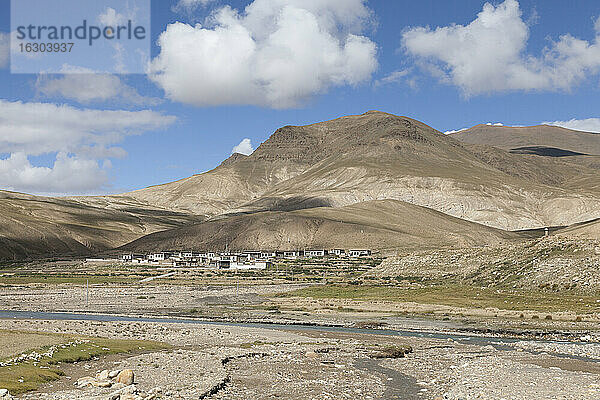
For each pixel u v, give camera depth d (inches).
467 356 2819.9
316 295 6461.6
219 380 2028.8
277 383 2065.7
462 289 5974.4
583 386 1946.4
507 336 3767.2
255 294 7096.5
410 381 2130.9
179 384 1957.4
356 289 6668.3
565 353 2977.4
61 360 2375.7
